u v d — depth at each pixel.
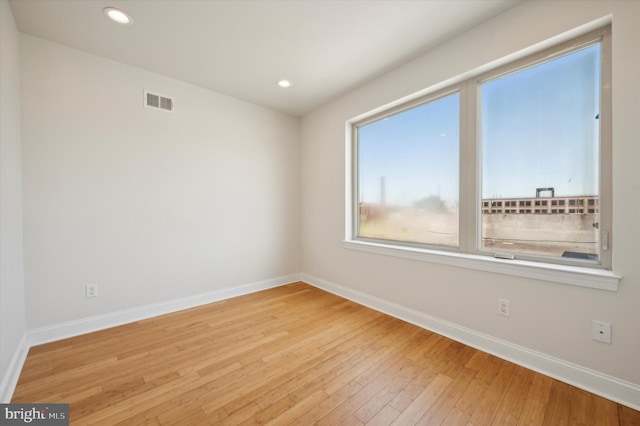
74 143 2.30
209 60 2.49
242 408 1.46
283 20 1.97
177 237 2.88
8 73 1.77
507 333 1.91
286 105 3.56
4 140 1.66
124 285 2.55
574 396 1.53
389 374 1.75
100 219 2.43
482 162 2.17
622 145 1.46
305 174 3.92
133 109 2.59
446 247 2.41
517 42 1.82
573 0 1.60
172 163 2.83
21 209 2.04
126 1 1.77
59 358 1.93
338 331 2.37
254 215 3.52
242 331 2.37
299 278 4.04
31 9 1.83
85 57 2.35
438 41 2.22
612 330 1.50
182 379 1.70
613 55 1.47
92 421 1.36
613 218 1.49
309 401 1.51
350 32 2.10
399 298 2.65
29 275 2.10
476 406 1.47
